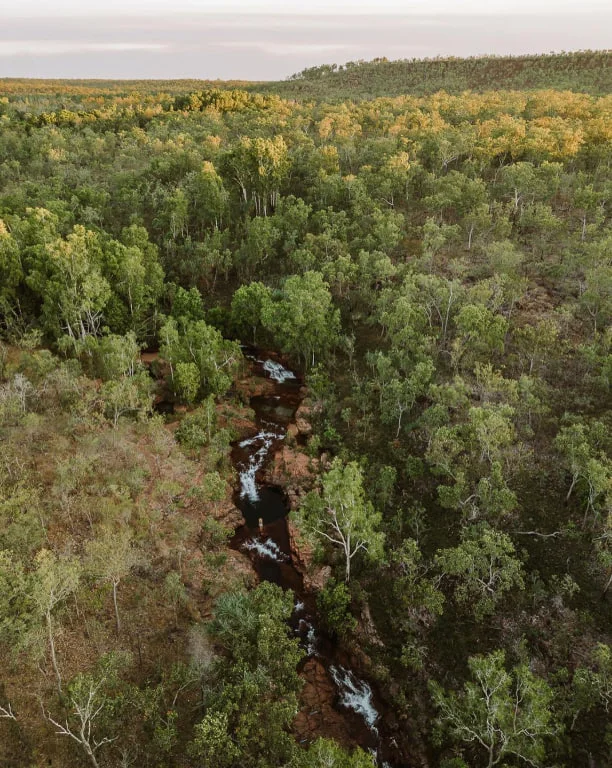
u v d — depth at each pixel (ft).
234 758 115.03
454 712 125.80
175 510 194.49
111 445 208.23
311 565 182.19
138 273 283.59
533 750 108.88
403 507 192.34
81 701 116.67
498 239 313.53
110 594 158.10
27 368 236.22
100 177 447.42
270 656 133.49
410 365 233.96
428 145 400.06
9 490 170.91
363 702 148.77
